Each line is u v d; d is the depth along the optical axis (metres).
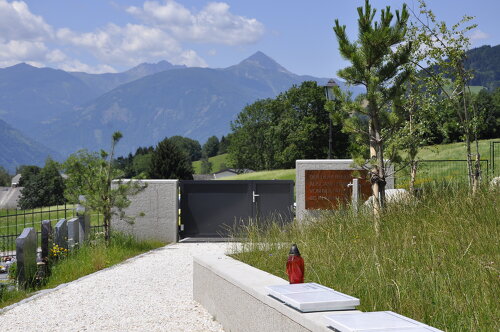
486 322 4.21
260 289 5.58
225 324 6.84
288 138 73.56
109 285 10.33
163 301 8.70
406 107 14.62
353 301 4.45
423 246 6.91
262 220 17.48
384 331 3.27
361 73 10.80
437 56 13.83
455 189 11.01
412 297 4.99
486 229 7.11
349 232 9.48
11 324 7.55
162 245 17.19
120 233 17.25
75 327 7.20
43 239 12.80
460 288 4.93
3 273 12.30
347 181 16.42
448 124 14.73
